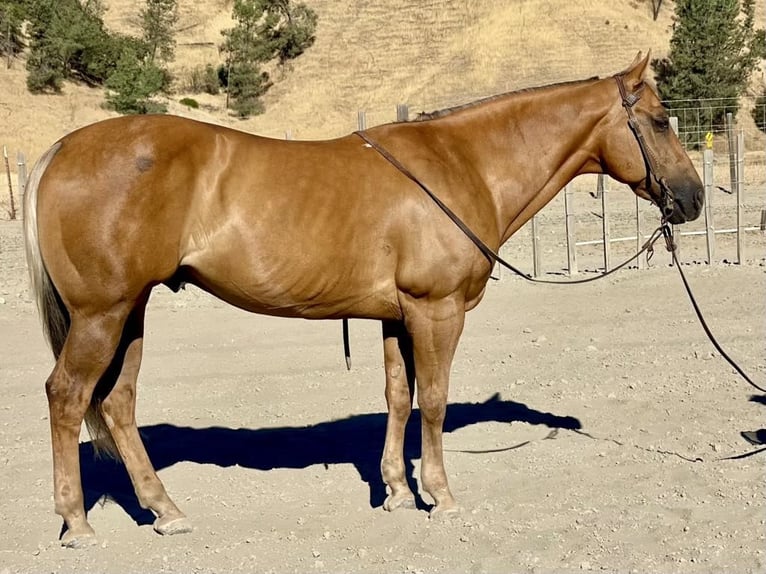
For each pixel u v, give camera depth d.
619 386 8.66
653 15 50.94
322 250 5.35
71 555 5.38
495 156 5.89
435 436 5.77
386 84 49.16
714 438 7.19
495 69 48.38
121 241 5.04
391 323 5.88
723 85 39.78
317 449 7.32
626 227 18.83
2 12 44.56
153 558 5.32
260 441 7.52
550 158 6.00
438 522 5.73
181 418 8.17
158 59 50.34
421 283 5.47
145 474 5.68
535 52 48.94
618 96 6.04
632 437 7.31
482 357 9.88
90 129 5.26
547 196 6.11
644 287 12.90
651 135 6.03
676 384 8.64
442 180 5.57
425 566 5.16
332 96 48.81
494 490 6.30
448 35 51.53
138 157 5.08
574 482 6.39
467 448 7.20
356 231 5.40
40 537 5.67
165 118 5.33
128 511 6.09
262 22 54.03
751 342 9.91
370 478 6.65
